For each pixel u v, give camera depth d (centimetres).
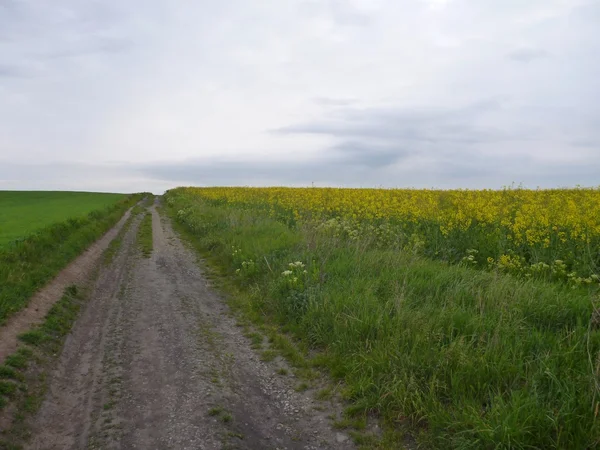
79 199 4606
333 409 501
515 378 446
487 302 645
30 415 484
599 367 407
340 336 629
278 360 645
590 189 2169
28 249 1109
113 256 1514
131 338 745
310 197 2302
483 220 1256
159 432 451
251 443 435
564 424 369
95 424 473
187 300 979
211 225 1891
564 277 843
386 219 1441
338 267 923
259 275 1063
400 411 462
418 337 544
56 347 684
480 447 375
